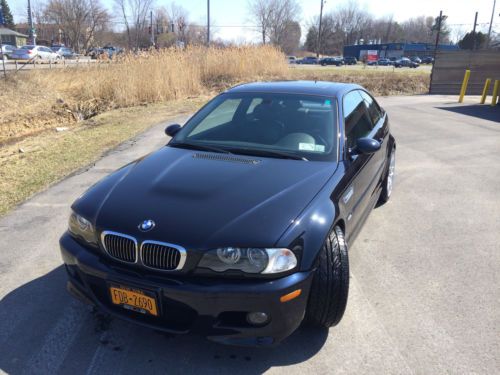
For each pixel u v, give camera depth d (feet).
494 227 15.16
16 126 42.50
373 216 16.07
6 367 8.70
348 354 8.97
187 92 53.98
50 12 231.50
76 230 9.29
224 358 8.89
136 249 8.25
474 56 64.03
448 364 8.66
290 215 8.50
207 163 10.68
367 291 11.17
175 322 8.35
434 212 16.49
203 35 234.99
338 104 12.55
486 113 42.73
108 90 51.39
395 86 72.02
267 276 7.89
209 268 7.95
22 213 16.28
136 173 10.44
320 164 10.70
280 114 12.48
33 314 10.30
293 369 8.59
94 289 9.07
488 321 9.99
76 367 8.69
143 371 8.57
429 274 12.01
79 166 22.47
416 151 26.12
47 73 59.21
